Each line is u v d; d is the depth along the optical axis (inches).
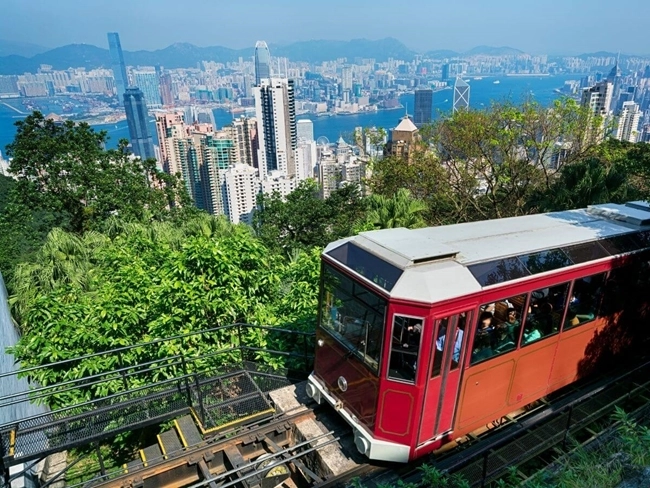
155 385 291.7
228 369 339.9
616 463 202.5
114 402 319.3
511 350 256.8
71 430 276.1
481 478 243.9
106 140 956.6
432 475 195.6
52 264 495.8
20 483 279.1
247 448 274.5
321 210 923.4
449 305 219.1
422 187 863.7
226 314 348.8
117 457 353.4
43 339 324.2
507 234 287.4
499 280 239.6
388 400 228.1
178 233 577.0
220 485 233.9
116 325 330.6
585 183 517.0
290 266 450.0
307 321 372.8
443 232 285.1
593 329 302.7
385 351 223.0
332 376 267.7
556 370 290.4
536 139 781.3
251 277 372.5
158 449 275.4
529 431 283.1
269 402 308.5
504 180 794.2
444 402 235.5
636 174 671.8
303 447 274.1
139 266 401.4
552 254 269.1
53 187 864.9
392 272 227.9
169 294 343.0
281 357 354.0
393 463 250.5
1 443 243.8
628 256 299.6
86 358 309.3
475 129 780.6
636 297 323.3
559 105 759.7
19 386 393.4
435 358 223.1
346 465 251.4
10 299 491.2
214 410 294.5
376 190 905.5
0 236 826.2
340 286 256.2
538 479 196.5
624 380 334.3
